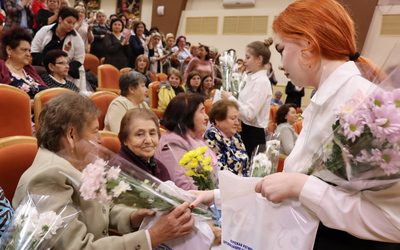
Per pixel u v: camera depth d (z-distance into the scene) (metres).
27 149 1.58
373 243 0.88
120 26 6.80
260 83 3.27
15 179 1.55
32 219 1.04
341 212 0.83
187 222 1.20
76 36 4.57
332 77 0.90
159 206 1.19
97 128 1.34
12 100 2.39
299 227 0.90
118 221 1.40
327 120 0.88
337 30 0.90
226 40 10.49
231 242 1.00
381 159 0.77
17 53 3.48
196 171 1.46
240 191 0.99
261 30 10.02
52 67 3.94
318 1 0.93
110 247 1.16
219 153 2.47
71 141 1.26
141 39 7.51
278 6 9.80
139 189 1.15
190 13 10.97
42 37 4.54
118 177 1.12
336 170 0.85
